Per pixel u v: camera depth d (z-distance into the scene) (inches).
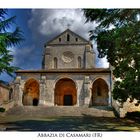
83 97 1464.1
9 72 615.5
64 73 1507.1
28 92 1642.5
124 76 740.7
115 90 815.1
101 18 597.6
